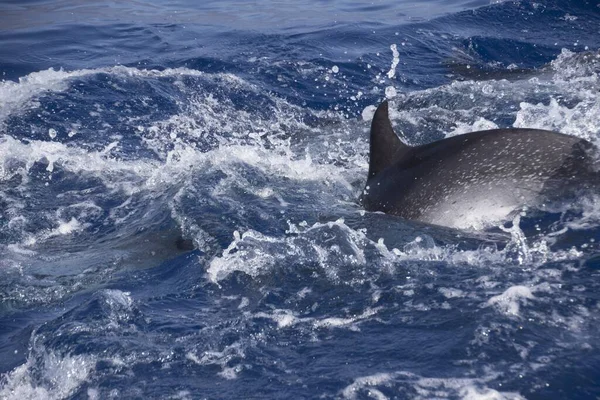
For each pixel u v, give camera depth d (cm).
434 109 1606
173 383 729
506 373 690
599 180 995
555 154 1030
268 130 1622
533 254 905
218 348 782
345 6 2622
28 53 2141
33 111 1666
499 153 1048
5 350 833
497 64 1969
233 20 2470
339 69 1928
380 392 686
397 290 866
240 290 911
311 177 1302
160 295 919
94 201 1267
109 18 2527
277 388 708
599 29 2145
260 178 1284
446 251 945
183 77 1866
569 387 666
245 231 1074
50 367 778
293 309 853
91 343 802
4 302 942
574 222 955
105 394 722
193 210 1151
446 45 2089
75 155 1467
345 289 884
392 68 1850
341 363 736
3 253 1087
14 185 1334
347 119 1672
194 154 1401
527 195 1001
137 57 2084
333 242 988
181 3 2781
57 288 968
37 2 2781
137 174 1384
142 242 1088
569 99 1570
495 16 2248
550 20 2209
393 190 1094
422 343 753
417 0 2650
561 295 804
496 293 825
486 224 995
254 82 1855
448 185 1045
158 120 1653
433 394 674
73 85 1800
